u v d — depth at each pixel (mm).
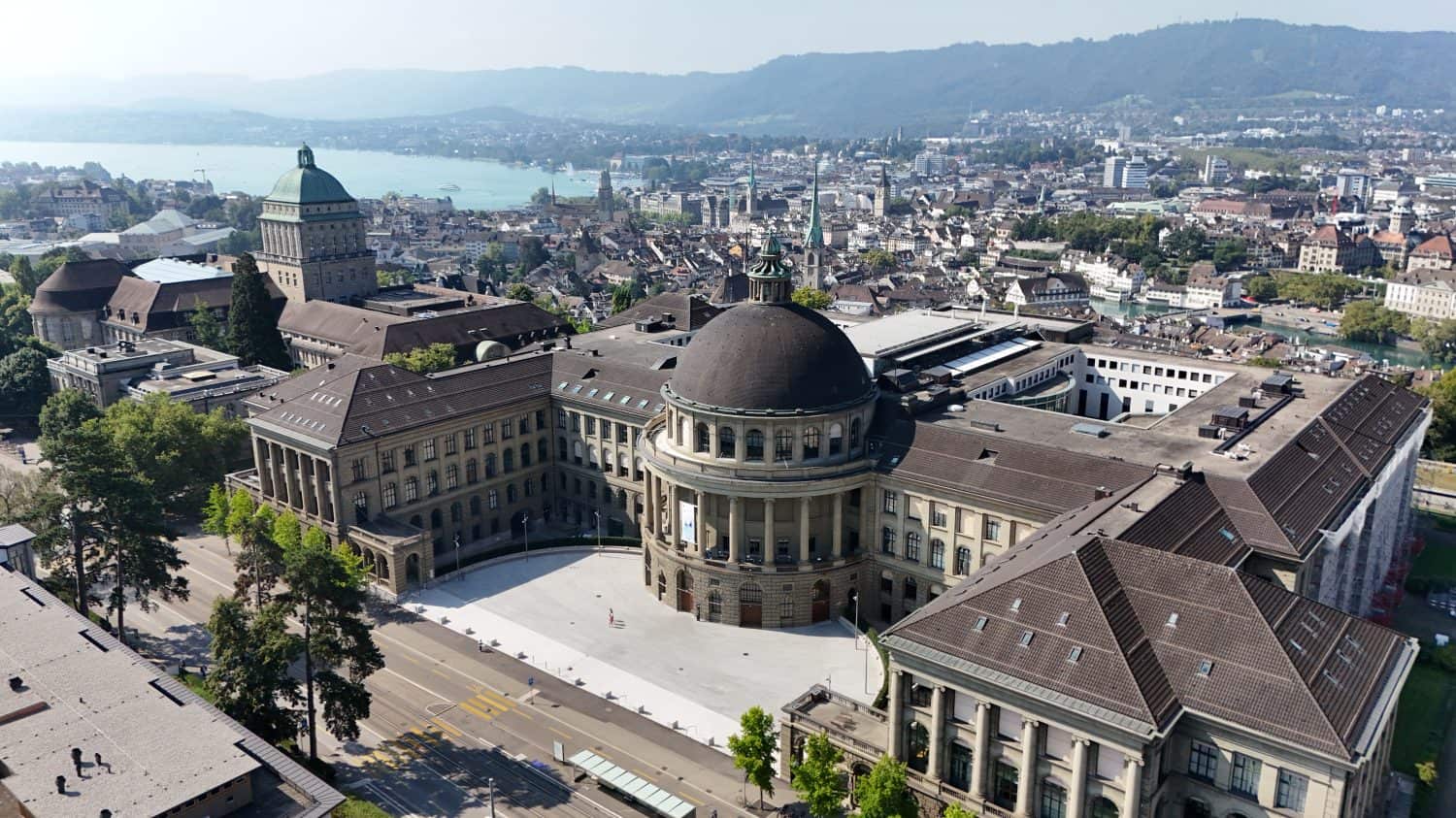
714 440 140000
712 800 107125
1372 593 144250
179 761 80688
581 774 111062
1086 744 85938
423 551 155125
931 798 97500
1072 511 122875
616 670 132875
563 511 189875
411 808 104875
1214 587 91438
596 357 190750
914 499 139750
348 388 165625
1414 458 164000
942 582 138875
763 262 144000
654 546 150375
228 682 104500
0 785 77438
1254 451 134250
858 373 144625
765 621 143750
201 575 159875
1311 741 79375
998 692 90312
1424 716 122125
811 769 98625
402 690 127875
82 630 101500
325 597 109250
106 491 130875
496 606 150500
